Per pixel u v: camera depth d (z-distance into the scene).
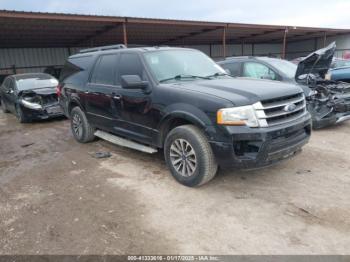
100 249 2.71
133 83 3.95
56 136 7.06
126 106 4.48
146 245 2.74
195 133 3.56
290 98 3.69
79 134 6.12
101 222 3.14
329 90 6.17
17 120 9.71
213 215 3.18
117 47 5.23
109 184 4.08
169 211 3.30
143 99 4.16
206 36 22.75
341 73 9.52
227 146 3.27
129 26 15.54
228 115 3.24
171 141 3.88
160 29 17.80
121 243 2.78
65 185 4.14
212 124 3.34
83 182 4.21
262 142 3.24
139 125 4.37
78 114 5.98
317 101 6.06
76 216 3.29
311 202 3.36
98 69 5.29
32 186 4.18
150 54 4.44
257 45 33.16
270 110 3.41
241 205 3.36
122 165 4.79
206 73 4.60
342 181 3.85
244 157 3.29
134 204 3.49
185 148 3.77
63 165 4.96
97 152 5.54
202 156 3.53
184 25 15.99
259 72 6.82
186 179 3.80
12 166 5.09
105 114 5.09
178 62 4.55
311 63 6.05
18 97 8.88
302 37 29.58
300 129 3.71
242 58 7.28
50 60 22.23
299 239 2.72
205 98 3.45
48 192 3.95
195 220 3.10
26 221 3.24
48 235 2.96
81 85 5.64
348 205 3.26
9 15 10.63
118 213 3.31
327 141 5.57
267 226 2.94
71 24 14.08
